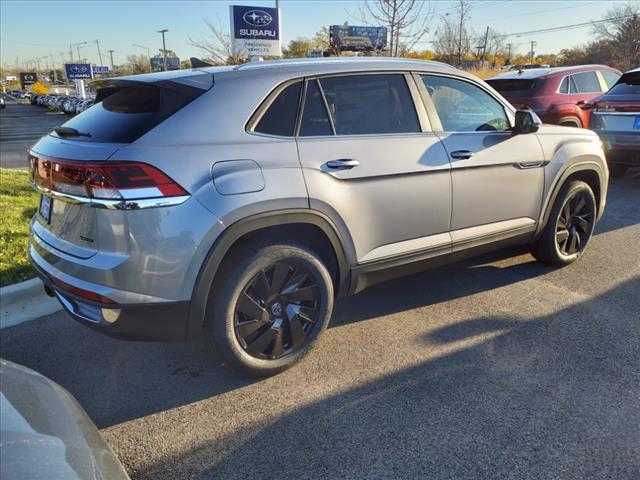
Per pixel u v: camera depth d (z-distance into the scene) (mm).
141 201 2465
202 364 3275
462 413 2729
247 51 19250
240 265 2805
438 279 4547
